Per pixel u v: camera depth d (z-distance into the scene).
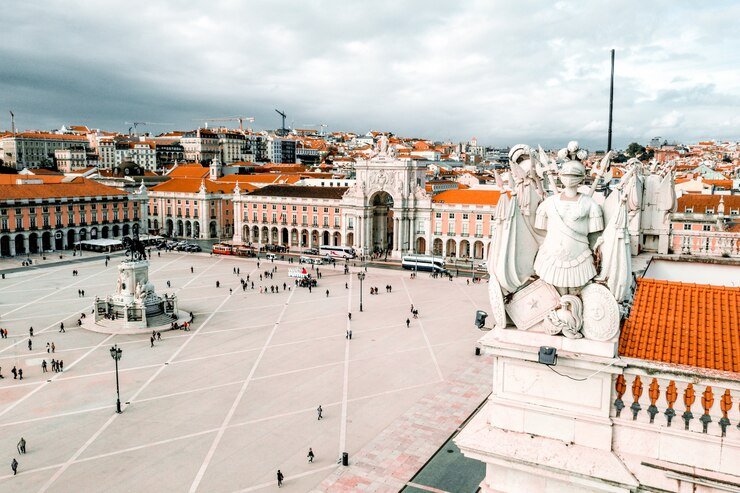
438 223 122.56
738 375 12.17
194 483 35.22
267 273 104.38
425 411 45.44
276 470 36.75
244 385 50.94
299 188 145.12
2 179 146.88
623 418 13.14
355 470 36.69
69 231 134.62
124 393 48.97
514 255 13.97
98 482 35.19
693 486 12.21
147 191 161.25
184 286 93.88
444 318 74.06
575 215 13.42
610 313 13.07
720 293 14.29
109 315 70.94
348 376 53.12
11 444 39.88
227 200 161.25
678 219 73.94
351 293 89.81
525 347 13.85
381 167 124.00
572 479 13.12
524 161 14.37
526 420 14.13
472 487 34.59
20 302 80.94
